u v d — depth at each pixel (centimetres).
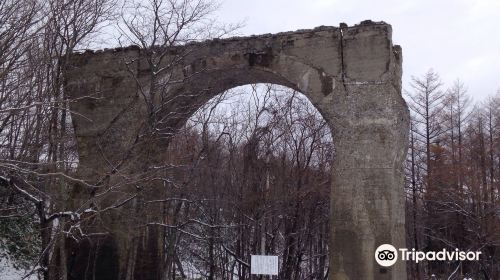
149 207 1505
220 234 1855
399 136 1374
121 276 1452
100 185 1216
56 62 1264
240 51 1509
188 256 2512
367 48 1390
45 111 1157
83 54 1620
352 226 1315
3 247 1773
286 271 1952
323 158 2250
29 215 1397
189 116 1653
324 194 2123
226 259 2005
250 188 1872
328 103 1398
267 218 1908
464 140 3120
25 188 1258
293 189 1936
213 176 1852
